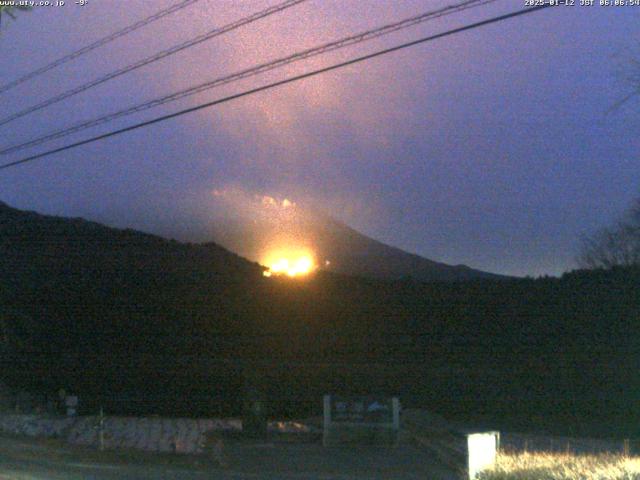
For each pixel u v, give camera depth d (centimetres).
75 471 1443
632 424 2069
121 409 2417
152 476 1385
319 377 2380
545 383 2236
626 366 2180
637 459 1416
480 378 2286
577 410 2183
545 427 2044
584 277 2298
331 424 1786
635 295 2217
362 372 2366
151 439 1895
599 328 2231
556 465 1342
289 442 1816
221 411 2377
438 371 2323
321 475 1426
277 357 2438
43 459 1606
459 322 2356
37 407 2425
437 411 2277
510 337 2306
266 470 1477
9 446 1777
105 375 2516
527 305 2314
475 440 1378
